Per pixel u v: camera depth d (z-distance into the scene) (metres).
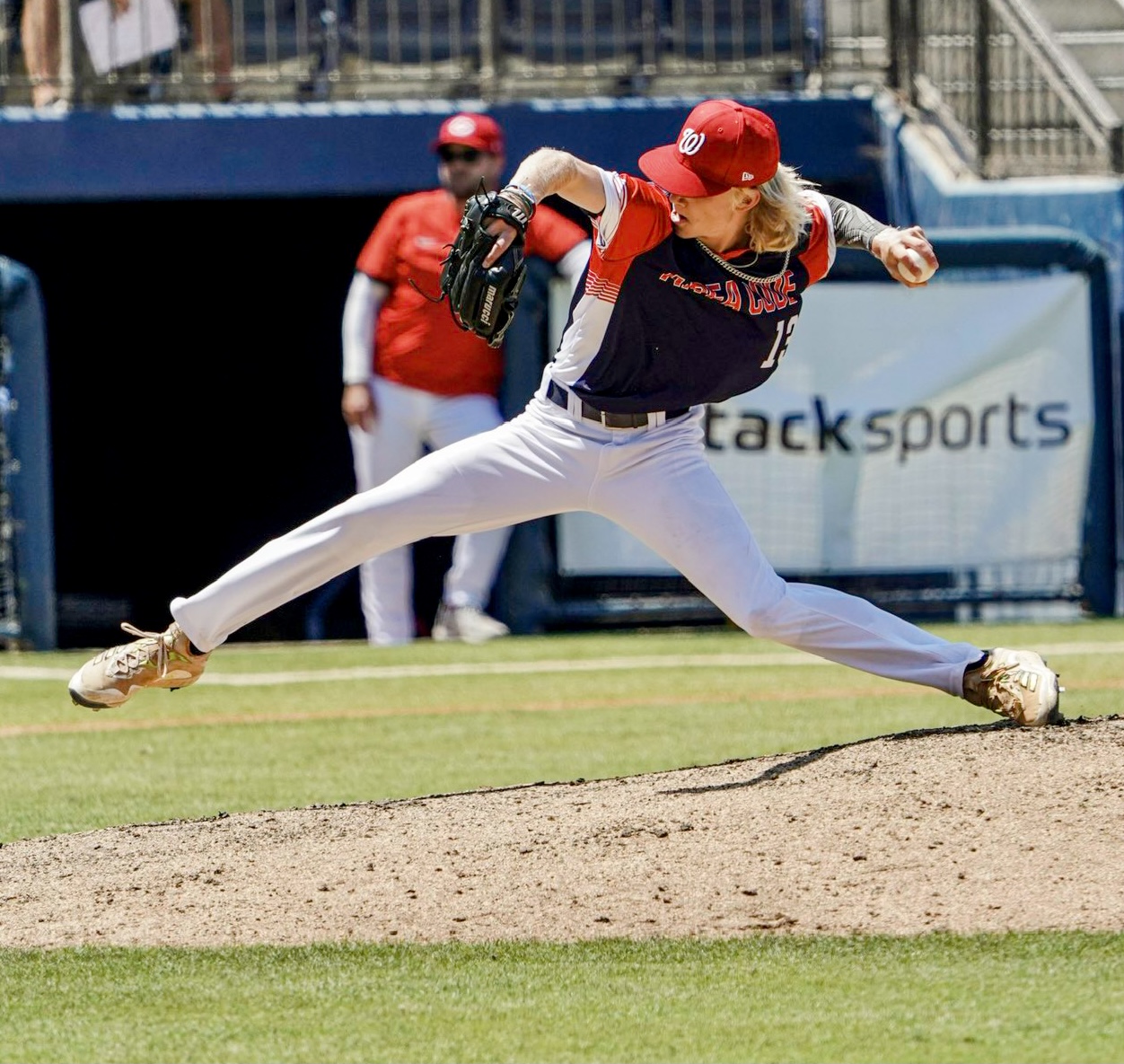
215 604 17.45
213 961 13.91
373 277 35.12
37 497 37.88
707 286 16.20
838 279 38.81
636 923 14.34
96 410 51.88
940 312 39.12
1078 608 39.97
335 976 13.46
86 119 42.44
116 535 52.78
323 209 48.84
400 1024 12.42
